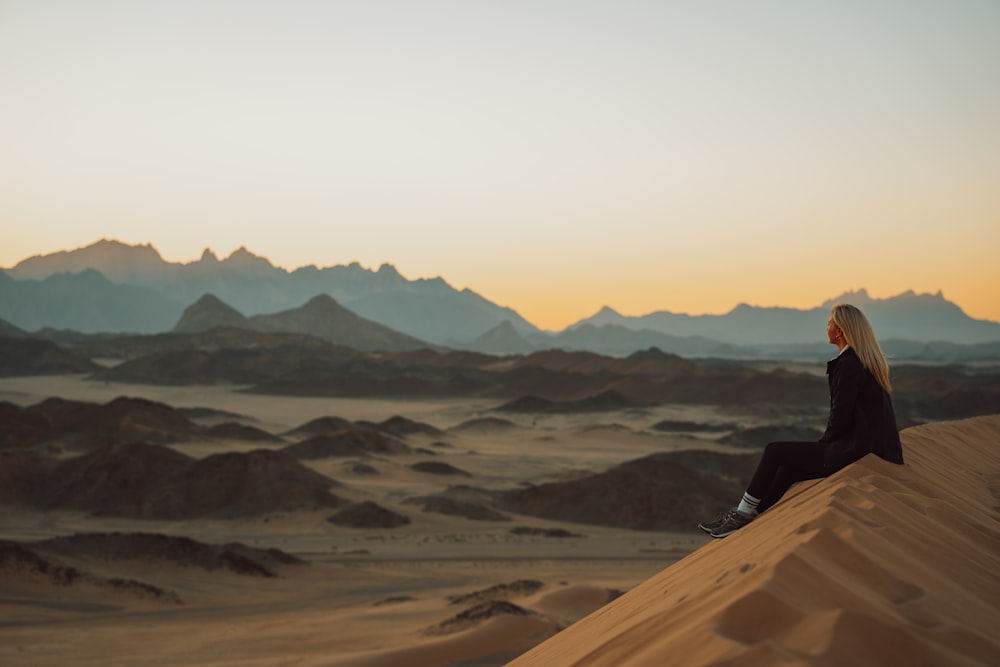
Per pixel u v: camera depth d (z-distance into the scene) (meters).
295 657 35.09
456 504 103.81
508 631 35.69
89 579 56.62
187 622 48.50
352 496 109.81
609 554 78.50
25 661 36.47
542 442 191.00
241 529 97.44
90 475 112.38
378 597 57.03
